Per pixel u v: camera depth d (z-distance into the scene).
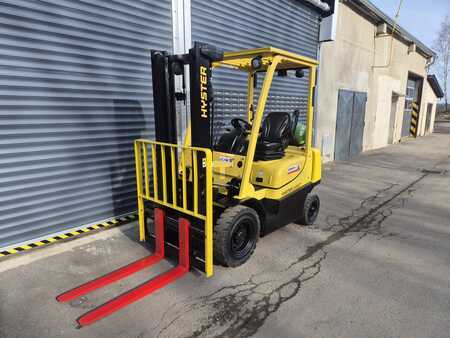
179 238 3.12
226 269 3.23
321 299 2.77
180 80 4.89
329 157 9.41
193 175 2.93
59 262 3.32
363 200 5.77
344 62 9.44
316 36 8.04
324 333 2.36
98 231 4.10
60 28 3.53
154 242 3.62
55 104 3.61
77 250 3.59
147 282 2.96
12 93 3.27
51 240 3.76
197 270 3.18
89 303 2.67
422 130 18.73
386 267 3.36
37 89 3.45
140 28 4.29
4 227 3.42
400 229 4.43
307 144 4.07
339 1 8.66
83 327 2.39
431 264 3.44
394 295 2.86
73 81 3.72
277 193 3.51
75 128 3.82
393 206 5.44
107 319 2.47
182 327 2.40
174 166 3.09
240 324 2.45
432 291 2.93
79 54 3.73
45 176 3.65
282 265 3.35
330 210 5.20
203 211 3.01
